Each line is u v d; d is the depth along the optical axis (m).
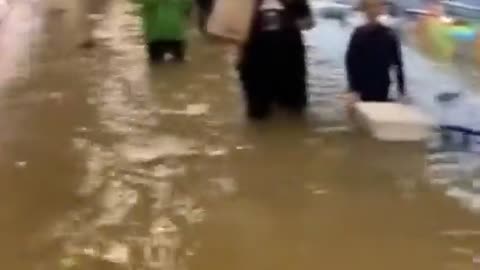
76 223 9.92
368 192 10.32
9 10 17.67
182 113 12.09
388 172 10.67
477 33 13.66
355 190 10.36
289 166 10.78
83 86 13.02
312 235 9.72
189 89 12.89
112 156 11.05
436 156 10.98
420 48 14.01
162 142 11.35
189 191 10.38
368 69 11.84
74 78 13.35
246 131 11.58
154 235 9.75
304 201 10.20
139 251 9.54
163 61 13.97
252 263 9.38
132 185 10.51
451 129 11.25
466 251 9.52
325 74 13.29
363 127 11.50
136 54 14.48
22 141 11.40
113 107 12.30
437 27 13.95
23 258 9.48
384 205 10.12
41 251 9.55
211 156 11.02
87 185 10.51
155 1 13.73
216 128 11.66
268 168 10.76
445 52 13.68
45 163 10.92
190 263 9.39
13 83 13.18
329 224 9.86
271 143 11.27
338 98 12.42
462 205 10.11
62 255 9.51
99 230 9.83
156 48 13.83
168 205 10.17
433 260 9.41
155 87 12.97
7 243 9.66
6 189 10.45
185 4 14.03
